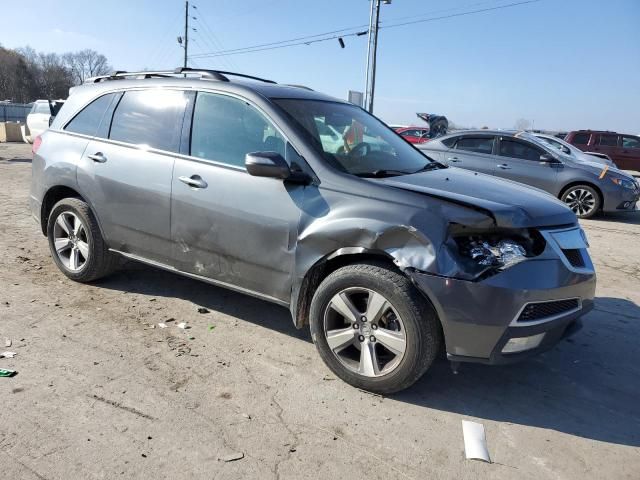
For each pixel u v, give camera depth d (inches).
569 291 125.9
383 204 126.3
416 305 120.5
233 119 153.8
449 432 118.3
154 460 103.4
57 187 190.9
